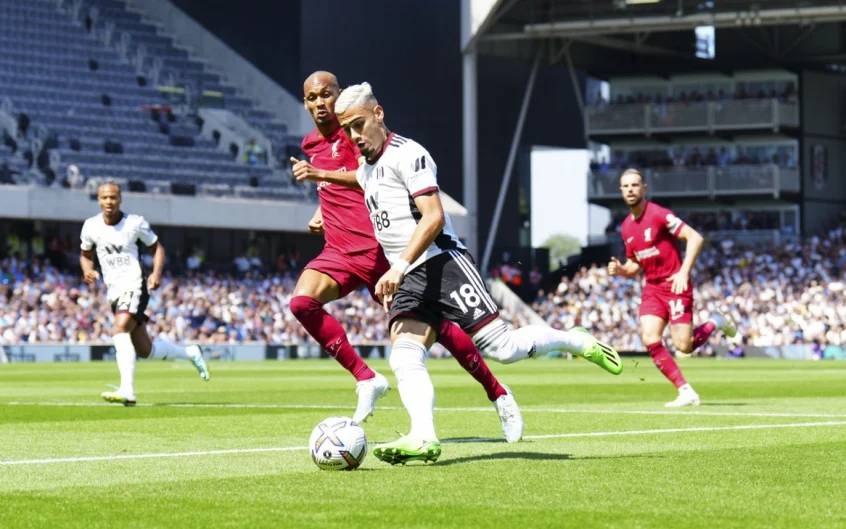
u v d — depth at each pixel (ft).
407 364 32.89
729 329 62.64
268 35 229.04
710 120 237.25
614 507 25.11
